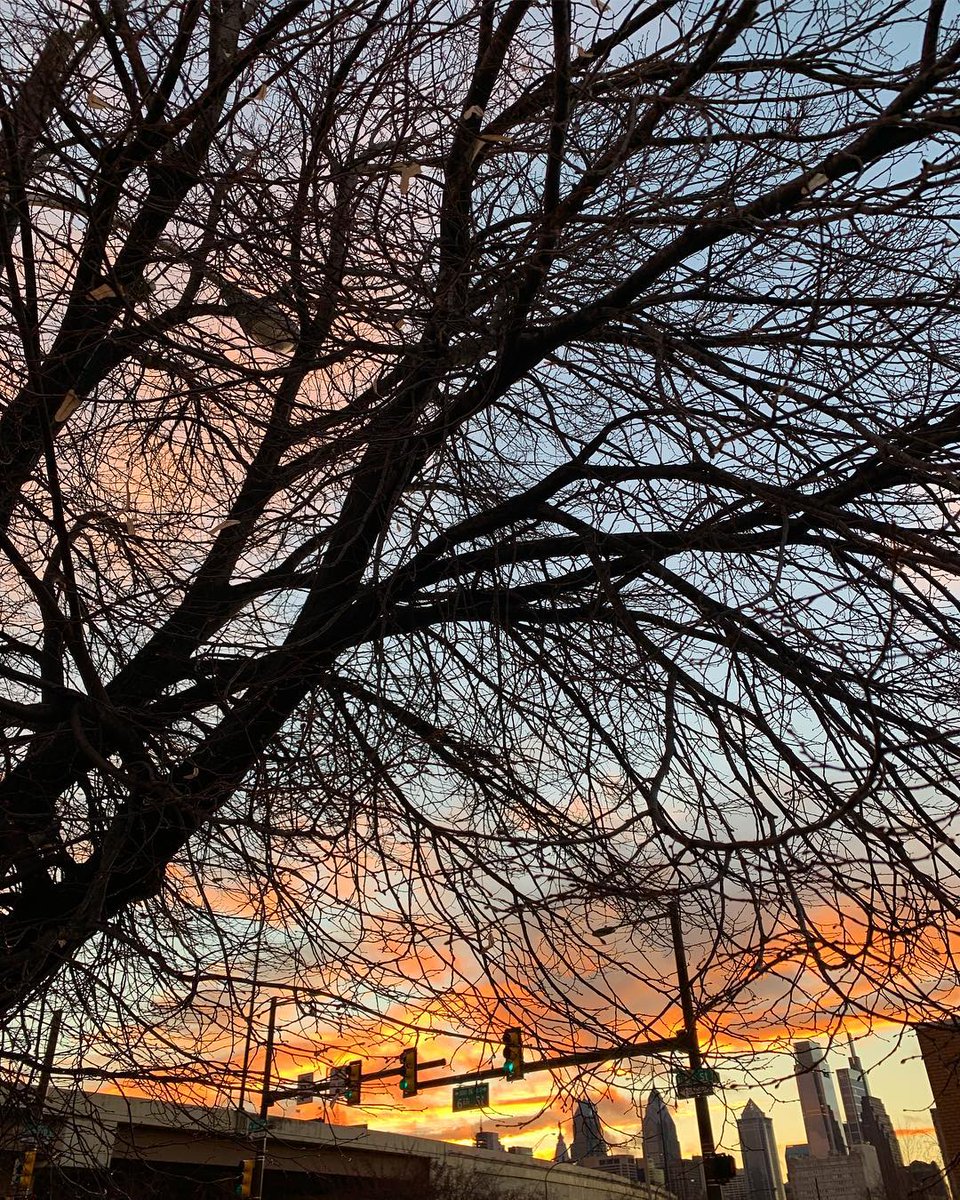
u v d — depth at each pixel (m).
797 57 3.92
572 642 4.80
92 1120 4.68
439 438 4.30
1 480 3.97
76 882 4.53
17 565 3.67
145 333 3.64
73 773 4.61
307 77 4.17
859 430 3.39
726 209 3.52
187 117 3.49
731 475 3.78
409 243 4.06
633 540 4.54
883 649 3.45
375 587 4.04
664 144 3.81
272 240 3.74
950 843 3.59
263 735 4.55
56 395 3.38
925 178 3.23
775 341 3.98
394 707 4.45
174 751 4.26
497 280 3.98
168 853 4.52
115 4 3.49
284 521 3.90
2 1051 4.18
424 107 3.92
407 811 4.29
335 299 3.79
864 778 3.77
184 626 4.47
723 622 4.25
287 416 4.23
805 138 3.37
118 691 4.65
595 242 3.96
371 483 4.42
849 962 3.45
